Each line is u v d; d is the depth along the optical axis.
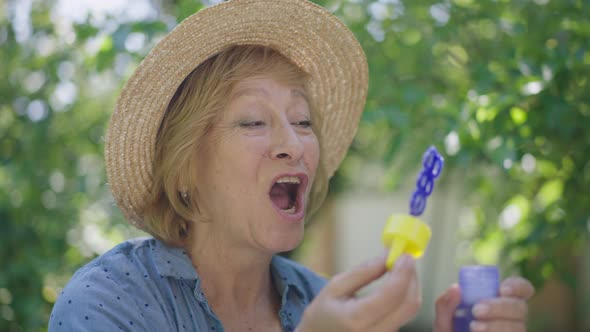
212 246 1.68
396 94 2.90
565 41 2.54
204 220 1.67
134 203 1.75
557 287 6.26
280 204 1.76
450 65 3.10
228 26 1.66
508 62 2.58
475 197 3.87
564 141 2.58
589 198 2.66
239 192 1.62
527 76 2.39
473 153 2.49
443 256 8.40
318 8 1.77
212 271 1.69
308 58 1.86
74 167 3.88
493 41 2.91
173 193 1.67
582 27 2.48
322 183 1.89
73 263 3.75
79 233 3.86
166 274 1.59
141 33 2.80
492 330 1.23
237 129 1.63
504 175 3.03
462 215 4.54
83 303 1.50
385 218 9.24
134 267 1.59
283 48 1.80
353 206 9.29
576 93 2.54
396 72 2.99
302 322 1.23
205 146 1.64
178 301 1.59
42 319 3.46
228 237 1.65
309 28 1.80
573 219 2.65
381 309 1.12
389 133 3.59
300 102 1.71
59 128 3.86
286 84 1.69
